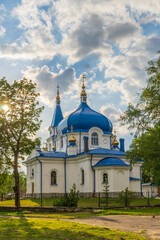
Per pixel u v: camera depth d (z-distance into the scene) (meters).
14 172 34.88
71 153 57.12
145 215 25.06
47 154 56.34
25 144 36.69
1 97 35.09
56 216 23.92
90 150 54.50
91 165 51.91
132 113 35.38
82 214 25.86
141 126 35.62
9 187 82.25
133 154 36.12
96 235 13.91
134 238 13.35
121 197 32.72
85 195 51.97
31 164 59.78
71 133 58.03
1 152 36.66
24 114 35.69
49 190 54.44
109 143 60.16
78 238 13.20
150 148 34.25
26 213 26.88
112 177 48.56
